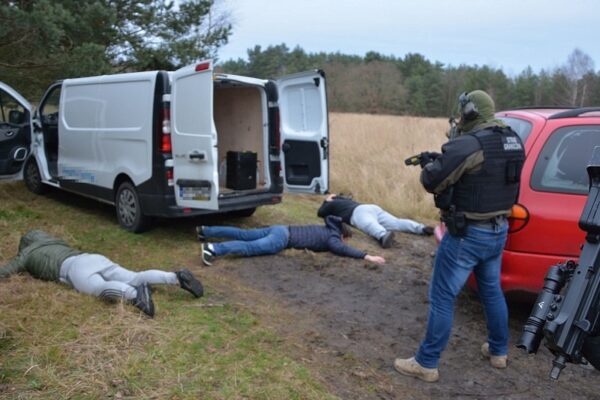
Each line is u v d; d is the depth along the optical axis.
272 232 5.88
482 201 3.21
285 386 3.23
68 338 3.53
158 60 12.23
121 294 4.07
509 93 52.06
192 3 12.57
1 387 2.98
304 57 57.72
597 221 2.54
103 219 6.93
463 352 3.90
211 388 3.14
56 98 7.63
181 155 5.77
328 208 7.11
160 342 3.61
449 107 50.72
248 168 6.73
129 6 11.50
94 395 2.97
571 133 3.98
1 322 3.64
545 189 3.88
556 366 2.50
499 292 3.54
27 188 8.33
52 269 4.39
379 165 10.98
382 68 49.91
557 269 2.74
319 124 7.08
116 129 6.31
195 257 5.67
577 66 50.53
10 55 9.32
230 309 4.32
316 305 4.60
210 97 5.45
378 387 3.36
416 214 8.41
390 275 5.44
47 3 7.98
